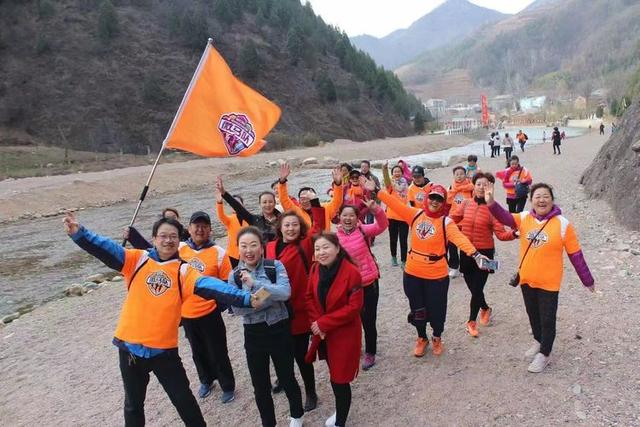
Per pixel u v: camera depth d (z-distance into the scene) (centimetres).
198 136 548
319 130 7050
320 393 535
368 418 473
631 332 566
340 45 9369
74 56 5869
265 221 627
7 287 1249
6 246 1708
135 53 6291
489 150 5769
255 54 7144
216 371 538
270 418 446
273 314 431
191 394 419
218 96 561
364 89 9125
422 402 487
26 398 609
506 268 887
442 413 464
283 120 6775
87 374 657
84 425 531
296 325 486
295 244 488
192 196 2761
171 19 7000
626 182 1123
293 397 453
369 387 527
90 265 1448
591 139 5056
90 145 5078
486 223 612
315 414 493
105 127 5325
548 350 504
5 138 4794
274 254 492
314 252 454
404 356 589
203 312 511
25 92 5359
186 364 649
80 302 1005
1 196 2367
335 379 435
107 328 824
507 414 448
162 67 6322
